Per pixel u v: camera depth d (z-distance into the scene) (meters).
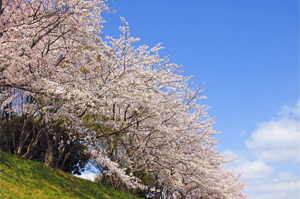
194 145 19.12
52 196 10.83
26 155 13.87
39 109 12.87
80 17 11.95
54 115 13.23
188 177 17.31
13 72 11.14
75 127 14.13
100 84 14.36
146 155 16.48
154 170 18.47
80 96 10.28
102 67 14.33
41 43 13.34
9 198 8.93
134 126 15.57
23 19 11.21
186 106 17.73
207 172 17.11
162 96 16.50
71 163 18.31
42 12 11.37
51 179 12.75
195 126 17.72
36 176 11.98
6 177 10.45
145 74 15.16
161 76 16.00
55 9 11.41
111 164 12.95
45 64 12.18
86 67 14.21
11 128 14.62
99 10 12.13
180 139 16.86
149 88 15.55
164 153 16.14
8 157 12.23
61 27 12.25
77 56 13.59
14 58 9.53
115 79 14.09
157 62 16.06
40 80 10.48
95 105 11.76
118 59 14.31
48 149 14.73
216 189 18.80
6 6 10.92
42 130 13.91
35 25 11.00
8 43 9.34
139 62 14.87
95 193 14.43
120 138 16.25
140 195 21.91
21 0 11.28
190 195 22.27
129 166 15.69
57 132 15.21
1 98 11.38
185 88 18.28
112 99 13.05
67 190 12.60
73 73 13.25
